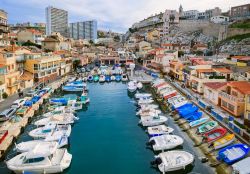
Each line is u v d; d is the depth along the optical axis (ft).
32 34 470.39
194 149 121.60
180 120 162.61
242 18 640.99
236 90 160.45
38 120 161.27
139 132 151.23
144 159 117.19
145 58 459.32
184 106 181.37
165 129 140.56
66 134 135.95
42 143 114.62
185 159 107.34
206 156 113.29
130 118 179.32
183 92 231.09
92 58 545.85
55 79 319.47
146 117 161.99
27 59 280.92
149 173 105.29
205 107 173.68
